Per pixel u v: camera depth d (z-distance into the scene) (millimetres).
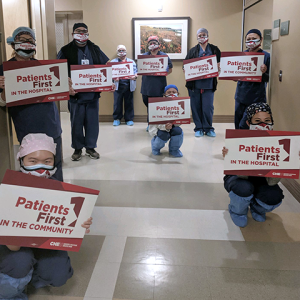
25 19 3332
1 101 2199
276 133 1906
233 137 1948
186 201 2713
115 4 5914
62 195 1399
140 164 3672
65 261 1579
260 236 2176
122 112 6023
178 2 5824
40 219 1392
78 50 3564
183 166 3598
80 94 3604
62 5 6508
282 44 3037
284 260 1918
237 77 3496
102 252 1990
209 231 2236
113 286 1695
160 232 2223
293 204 2633
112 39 6039
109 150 4266
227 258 1935
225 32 5867
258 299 1604
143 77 5043
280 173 1942
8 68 2189
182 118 3613
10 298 1489
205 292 1651
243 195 2199
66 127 5766
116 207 2596
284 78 2990
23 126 2406
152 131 3799
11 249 1426
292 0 2803
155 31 5910
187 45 5938
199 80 4672
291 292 1654
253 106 2229
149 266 1856
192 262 1896
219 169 3500
